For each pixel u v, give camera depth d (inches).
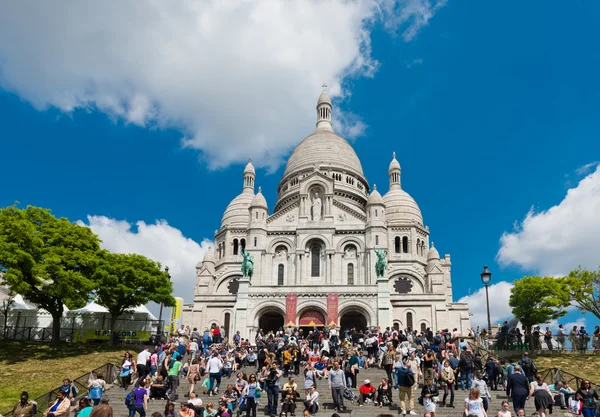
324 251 3105.3
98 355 1936.5
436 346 1628.9
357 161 4274.1
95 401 1191.6
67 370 1711.4
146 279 2290.8
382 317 2672.2
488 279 1887.3
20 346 2017.7
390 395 1294.3
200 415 1077.1
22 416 961.5
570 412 1189.1
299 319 2768.2
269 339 1855.3
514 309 2544.3
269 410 1206.3
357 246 3110.2
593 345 1846.7
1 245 1888.5
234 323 2733.8
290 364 1595.7
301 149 4249.5
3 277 1919.3
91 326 2468.0
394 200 3944.4
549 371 1519.4
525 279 2486.5
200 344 1983.3
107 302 2192.4
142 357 1395.2
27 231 1963.6
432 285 3427.7
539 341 1882.4
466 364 1392.7
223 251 3833.7
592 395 1130.0
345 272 3068.4
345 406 1246.3
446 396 1263.5
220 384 1504.7
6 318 2363.4
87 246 2194.9
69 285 1966.0
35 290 2022.6
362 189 4124.0
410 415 1184.8
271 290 2800.2
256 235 3157.0
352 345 1939.0
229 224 3878.0
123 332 2433.6
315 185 3287.4
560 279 2377.0
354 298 2746.1
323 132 4416.8
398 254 3644.2
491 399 1323.8
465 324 3253.0
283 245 3169.3
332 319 2709.2
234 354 1764.3
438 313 3164.4
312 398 1203.9
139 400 1084.5
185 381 1537.9
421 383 1472.7
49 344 2094.0
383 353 1537.9
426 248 3794.3
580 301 2226.9
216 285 3651.6
